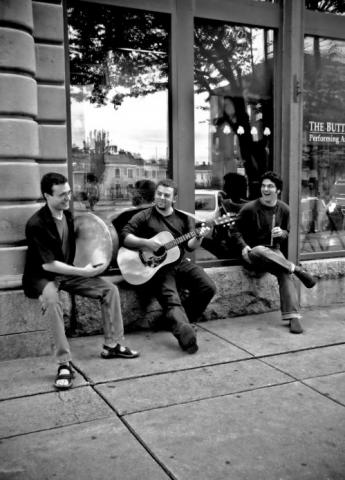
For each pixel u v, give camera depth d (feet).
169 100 16.60
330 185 19.53
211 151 17.34
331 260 18.98
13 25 12.72
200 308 15.11
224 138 17.52
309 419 10.14
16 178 12.97
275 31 17.92
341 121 19.48
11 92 12.71
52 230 12.18
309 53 18.62
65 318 14.90
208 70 17.15
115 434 9.55
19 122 12.87
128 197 16.30
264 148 18.17
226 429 9.73
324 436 9.48
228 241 17.51
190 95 16.69
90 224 13.33
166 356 13.64
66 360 11.88
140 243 14.60
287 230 17.28
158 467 8.48
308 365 13.05
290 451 8.96
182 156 16.71
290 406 10.71
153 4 15.87
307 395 11.25
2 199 12.98
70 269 12.16
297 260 18.34
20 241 13.25
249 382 11.96
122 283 15.57
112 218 16.10
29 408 10.63
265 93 18.02
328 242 19.63
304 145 18.86
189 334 13.70
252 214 16.93
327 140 19.29
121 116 16.01
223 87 17.42
